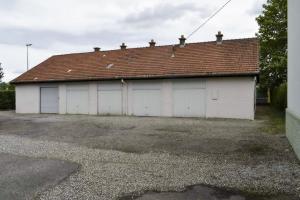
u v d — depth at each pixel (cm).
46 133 1280
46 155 842
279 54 2777
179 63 2145
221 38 2262
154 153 864
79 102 2369
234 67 1922
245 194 538
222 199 517
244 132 1246
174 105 2053
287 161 754
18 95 2630
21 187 581
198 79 1984
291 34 1007
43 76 2550
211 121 1714
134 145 989
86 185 591
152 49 2473
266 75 2919
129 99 2191
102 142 1048
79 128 1424
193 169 692
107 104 2262
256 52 2039
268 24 2803
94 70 2392
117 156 828
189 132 1264
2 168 710
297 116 840
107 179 626
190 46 2338
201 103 1980
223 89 1919
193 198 523
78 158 805
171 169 694
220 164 732
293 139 885
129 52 2542
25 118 1984
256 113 2325
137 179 625
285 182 595
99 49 2872
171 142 1034
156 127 1443
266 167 701
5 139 1129
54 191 560
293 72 946
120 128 1416
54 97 2484
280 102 2227
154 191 558
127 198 527
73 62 2658
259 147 924
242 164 730
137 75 2136
